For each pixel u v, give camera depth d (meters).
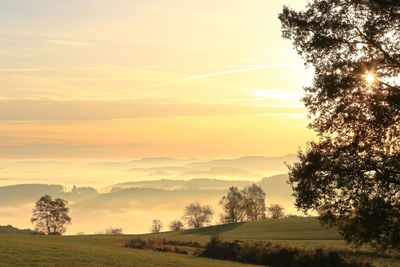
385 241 21.22
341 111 21.16
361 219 20.45
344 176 20.47
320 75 21.88
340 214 20.94
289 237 90.12
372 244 21.92
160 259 42.81
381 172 20.08
